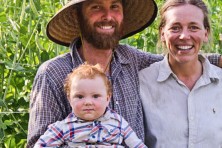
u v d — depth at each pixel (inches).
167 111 193.6
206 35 196.9
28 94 259.6
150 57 203.5
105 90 176.4
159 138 192.2
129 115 189.5
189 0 190.5
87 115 174.2
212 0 348.8
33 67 254.4
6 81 259.3
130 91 192.4
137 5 203.6
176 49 190.7
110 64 193.6
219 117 193.2
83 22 189.3
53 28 199.6
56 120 181.9
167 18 191.5
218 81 196.1
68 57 191.5
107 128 176.2
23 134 248.1
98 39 186.9
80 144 175.0
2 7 263.3
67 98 181.8
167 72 195.8
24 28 251.9
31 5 247.9
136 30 210.4
